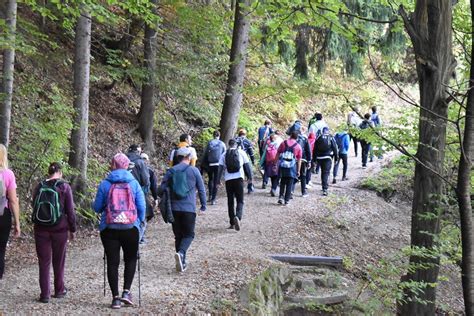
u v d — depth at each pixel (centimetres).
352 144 2791
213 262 941
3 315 664
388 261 812
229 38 1889
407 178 1825
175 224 884
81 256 1012
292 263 1064
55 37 1756
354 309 935
